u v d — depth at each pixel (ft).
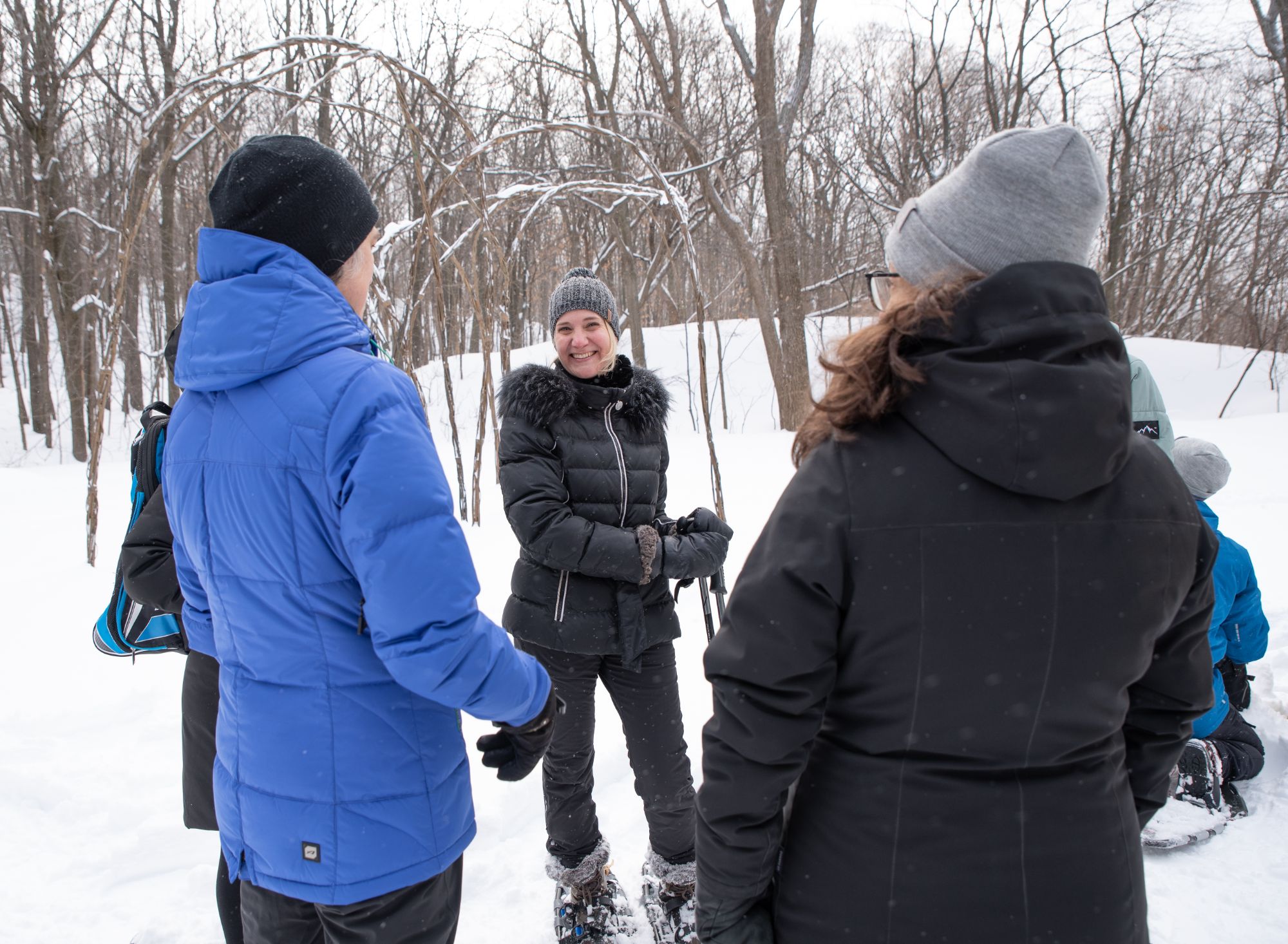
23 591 14.57
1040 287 2.87
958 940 3.06
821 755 3.37
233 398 3.85
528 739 4.25
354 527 3.52
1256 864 7.49
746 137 44.65
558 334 6.90
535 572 6.56
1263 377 56.49
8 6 41.60
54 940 6.67
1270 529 17.97
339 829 3.82
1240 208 67.46
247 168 3.86
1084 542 2.95
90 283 52.54
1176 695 3.46
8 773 8.53
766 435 37.14
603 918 6.71
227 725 4.12
